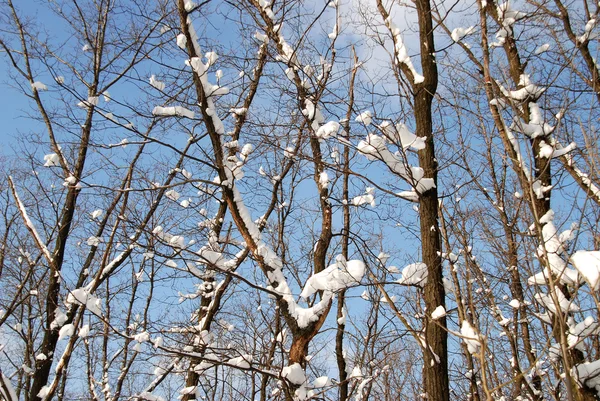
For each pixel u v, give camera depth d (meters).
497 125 4.92
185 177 8.17
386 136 5.43
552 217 5.26
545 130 6.08
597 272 3.38
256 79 8.20
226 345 8.72
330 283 5.84
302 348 6.52
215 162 6.80
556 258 4.70
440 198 5.69
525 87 6.15
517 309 6.07
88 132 7.60
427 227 5.55
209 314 8.59
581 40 5.95
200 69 6.53
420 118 6.02
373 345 8.94
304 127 7.05
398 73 5.67
